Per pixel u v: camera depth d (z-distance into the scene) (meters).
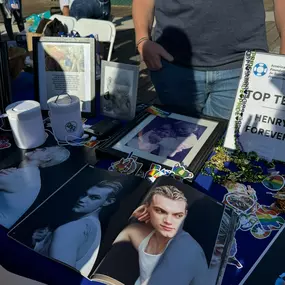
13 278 0.60
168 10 1.17
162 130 1.04
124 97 1.13
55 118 0.98
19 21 4.30
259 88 0.89
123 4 7.64
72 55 1.13
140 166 0.87
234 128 0.94
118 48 4.22
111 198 0.74
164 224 0.64
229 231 0.67
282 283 0.58
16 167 0.89
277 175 0.87
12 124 0.94
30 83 1.41
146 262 0.57
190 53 1.21
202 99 1.32
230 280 0.58
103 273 0.56
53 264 0.62
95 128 1.07
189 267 0.58
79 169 0.88
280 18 1.07
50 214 0.71
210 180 0.85
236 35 1.14
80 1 3.10
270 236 0.68
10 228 0.68
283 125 0.88
